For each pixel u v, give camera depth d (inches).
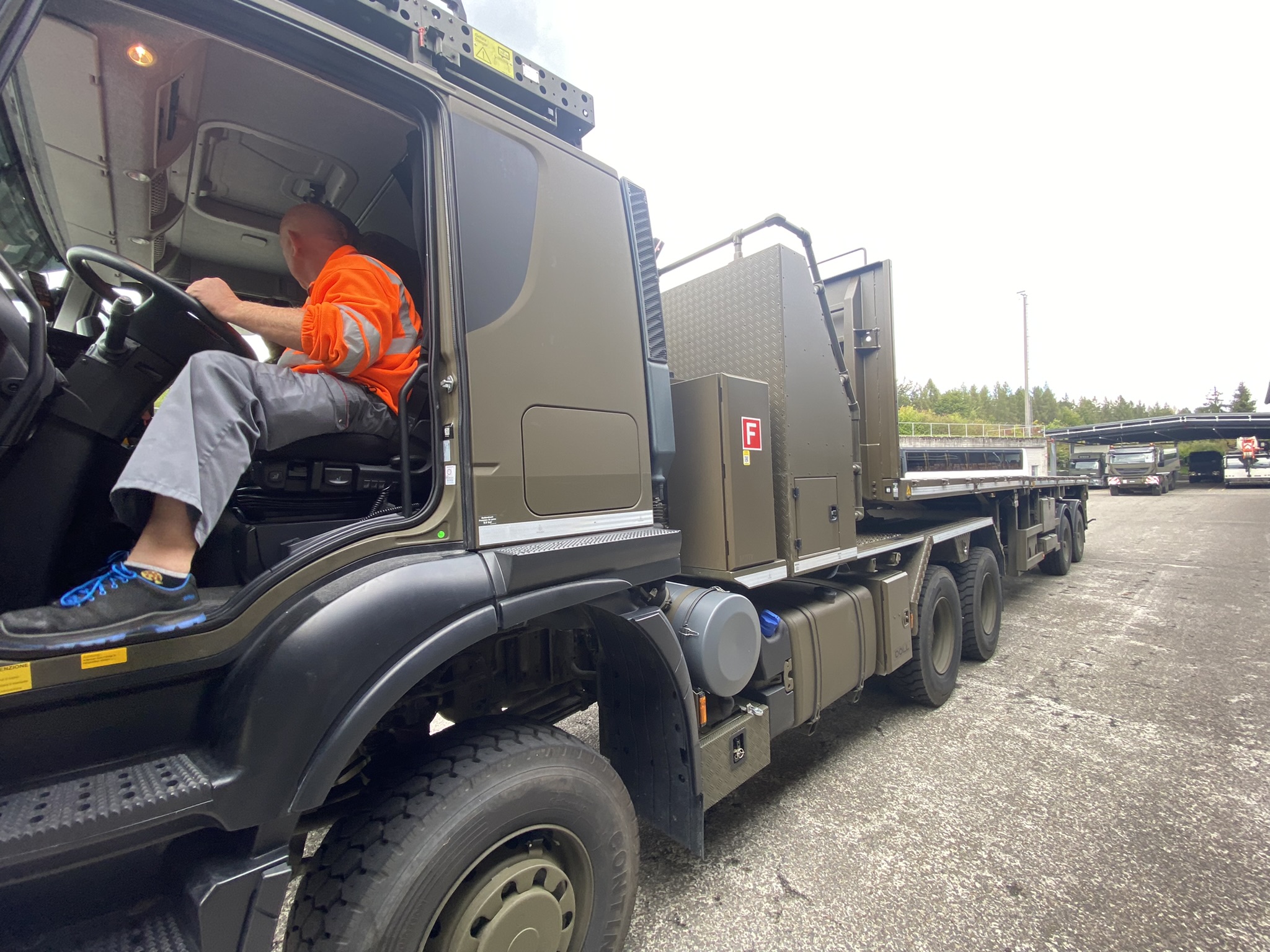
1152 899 92.4
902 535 166.6
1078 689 179.2
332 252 76.4
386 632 51.8
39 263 81.6
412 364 69.1
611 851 70.6
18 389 41.0
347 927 52.2
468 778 59.7
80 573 54.6
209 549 59.4
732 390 102.7
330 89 65.3
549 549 64.9
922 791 124.6
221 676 48.5
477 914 59.2
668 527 109.6
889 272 157.8
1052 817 114.3
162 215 85.9
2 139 61.7
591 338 74.9
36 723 40.5
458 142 62.9
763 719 105.5
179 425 47.4
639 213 87.1
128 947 43.7
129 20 53.0
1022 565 258.7
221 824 43.6
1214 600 283.3
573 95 78.6
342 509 65.7
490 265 64.4
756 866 102.7
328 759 47.9
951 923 88.7
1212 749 138.7
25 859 35.3
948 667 174.1
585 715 164.9
